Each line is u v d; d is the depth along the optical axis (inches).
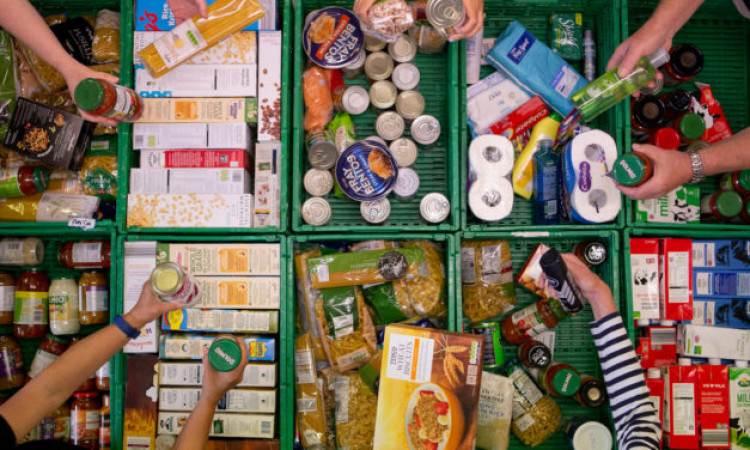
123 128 67.3
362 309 70.6
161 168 67.8
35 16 58.8
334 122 74.3
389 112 72.4
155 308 49.1
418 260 69.4
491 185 68.4
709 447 68.6
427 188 76.7
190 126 67.8
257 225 67.7
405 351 57.1
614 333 60.9
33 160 69.4
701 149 57.8
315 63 70.9
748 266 71.1
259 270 66.7
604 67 74.7
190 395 65.7
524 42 72.9
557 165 71.9
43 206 69.0
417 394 56.5
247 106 68.1
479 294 73.0
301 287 71.7
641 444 53.7
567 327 76.1
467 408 56.1
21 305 70.6
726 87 80.7
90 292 70.0
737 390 69.4
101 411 69.6
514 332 72.6
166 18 68.2
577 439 67.3
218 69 68.0
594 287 63.4
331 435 70.2
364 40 71.7
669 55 74.2
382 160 68.7
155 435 65.7
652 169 57.4
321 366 72.5
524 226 68.6
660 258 71.0
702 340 70.4
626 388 58.4
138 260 66.8
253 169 72.0
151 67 65.3
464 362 56.7
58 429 69.8
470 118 74.5
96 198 70.1
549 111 75.6
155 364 66.2
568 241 75.6
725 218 72.0
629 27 79.7
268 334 69.0
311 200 68.7
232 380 50.3
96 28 72.0
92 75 60.8
